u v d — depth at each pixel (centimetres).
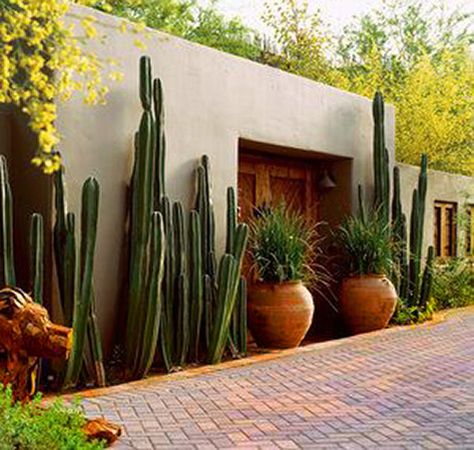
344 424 524
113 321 689
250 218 946
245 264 909
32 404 415
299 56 1608
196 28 1645
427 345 861
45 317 435
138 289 657
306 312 833
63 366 603
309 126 955
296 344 842
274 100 897
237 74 841
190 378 668
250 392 618
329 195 1062
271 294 825
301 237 882
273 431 504
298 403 583
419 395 614
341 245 1012
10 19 460
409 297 1082
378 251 960
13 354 431
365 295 951
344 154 1022
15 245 658
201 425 515
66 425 412
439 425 523
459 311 1210
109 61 523
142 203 662
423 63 1678
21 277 652
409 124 1579
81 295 613
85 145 665
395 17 2134
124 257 698
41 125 452
